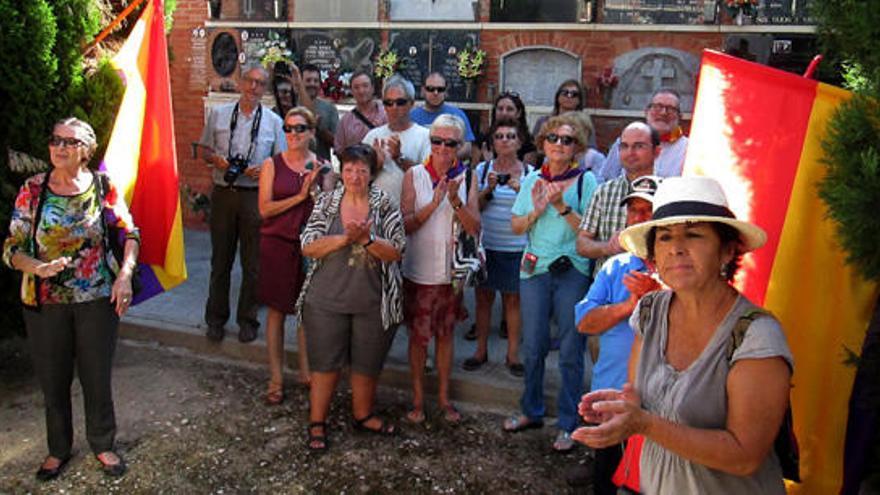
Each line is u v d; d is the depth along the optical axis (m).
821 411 2.73
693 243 2.00
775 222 2.74
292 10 8.20
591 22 7.34
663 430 1.88
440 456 4.07
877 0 2.35
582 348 4.02
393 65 7.76
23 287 3.60
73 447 4.07
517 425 4.31
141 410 4.52
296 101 6.57
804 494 2.76
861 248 2.40
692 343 2.05
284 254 4.52
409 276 4.32
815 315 2.71
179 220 4.38
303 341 4.85
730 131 2.82
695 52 7.14
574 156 4.17
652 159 3.60
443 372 4.50
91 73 4.59
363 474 3.90
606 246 3.60
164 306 6.05
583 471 3.81
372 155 4.05
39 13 4.18
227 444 4.17
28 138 4.36
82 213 3.57
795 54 6.88
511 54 7.60
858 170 2.36
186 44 8.69
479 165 4.98
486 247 4.81
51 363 3.67
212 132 5.36
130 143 4.26
